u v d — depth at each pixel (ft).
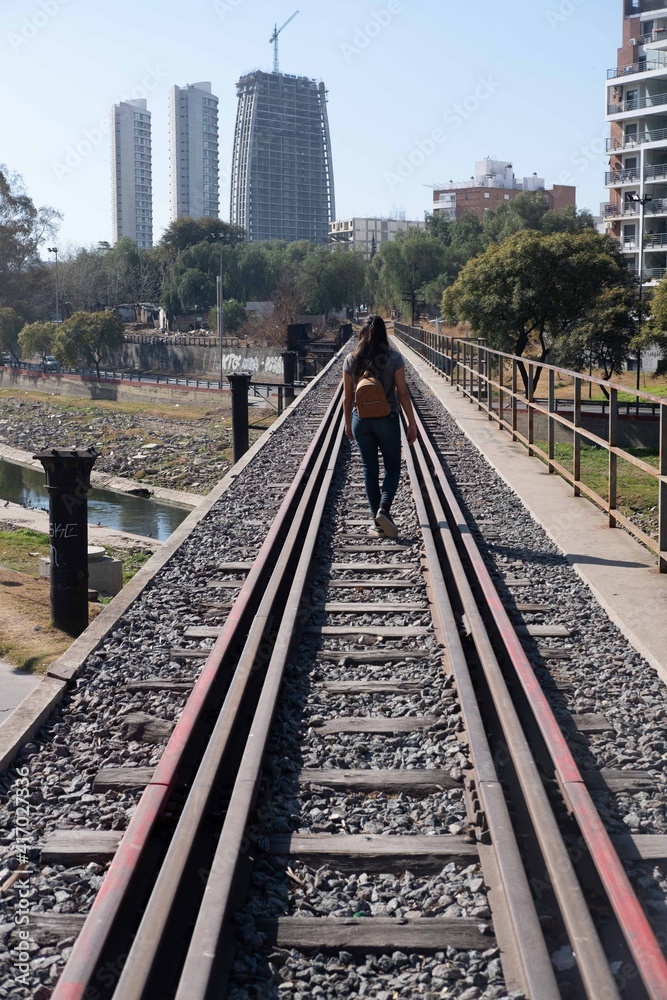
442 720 15.75
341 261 311.47
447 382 96.17
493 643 19.10
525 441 47.98
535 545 28.40
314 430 59.57
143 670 18.80
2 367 308.81
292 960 9.89
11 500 139.03
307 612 21.84
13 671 24.27
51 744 15.74
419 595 23.43
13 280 348.38
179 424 203.62
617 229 234.99
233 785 13.12
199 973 8.95
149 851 11.61
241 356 289.53
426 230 360.48
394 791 13.64
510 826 11.49
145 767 14.48
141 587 24.70
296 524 28.84
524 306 128.77
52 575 28.66
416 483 35.91
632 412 119.75
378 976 9.69
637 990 9.42
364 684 17.44
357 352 28.60
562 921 10.28
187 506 136.67
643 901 10.83
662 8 228.02
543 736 13.93
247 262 389.39
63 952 10.23
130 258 453.58
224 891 10.15
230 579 25.62
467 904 10.75
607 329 124.57
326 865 11.66
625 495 59.77
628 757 14.47
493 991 9.27
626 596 22.53
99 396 260.62
